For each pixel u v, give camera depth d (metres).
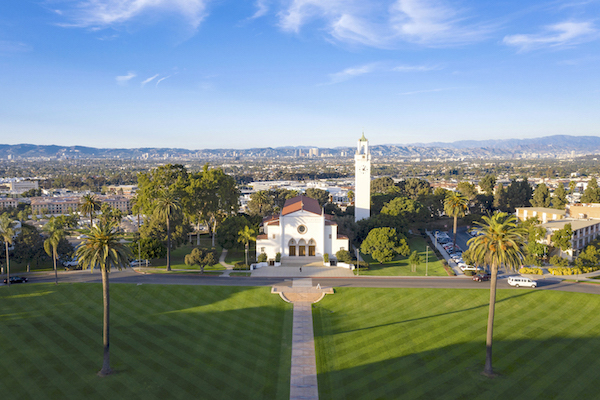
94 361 52.03
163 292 75.44
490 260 50.69
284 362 52.69
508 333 59.56
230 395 45.25
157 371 49.84
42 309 67.62
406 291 77.12
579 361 51.53
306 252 103.75
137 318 65.00
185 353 54.28
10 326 61.31
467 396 44.75
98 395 44.91
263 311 69.19
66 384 46.94
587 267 90.69
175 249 111.75
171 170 124.75
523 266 92.94
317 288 79.31
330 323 64.75
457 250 111.69
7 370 49.62
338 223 113.62
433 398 44.41
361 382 47.84
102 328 61.34
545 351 54.19
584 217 123.88
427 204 150.38
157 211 93.94
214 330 61.44
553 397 44.38
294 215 102.38
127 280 82.81
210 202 122.00
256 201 164.50
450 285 81.06
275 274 89.75
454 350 55.00
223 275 88.56
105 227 52.12
